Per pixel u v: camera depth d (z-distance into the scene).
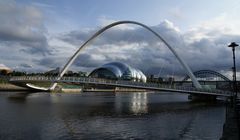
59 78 75.94
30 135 21.59
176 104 60.16
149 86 64.94
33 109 41.59
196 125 28.34
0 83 104.44
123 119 32.34
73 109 43.16
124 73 190.00
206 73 155.88
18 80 93.31
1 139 20.05
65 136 21.45
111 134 22.58
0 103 51.34
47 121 29.30
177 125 28.20
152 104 59.31
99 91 165.62
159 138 21.44
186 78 164.88
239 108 23.59
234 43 22.81
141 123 29.19
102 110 42.66
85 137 21.22
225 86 137.75
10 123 27.48
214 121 31.75
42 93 99.69
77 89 135.00
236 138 14.80
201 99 77.94
